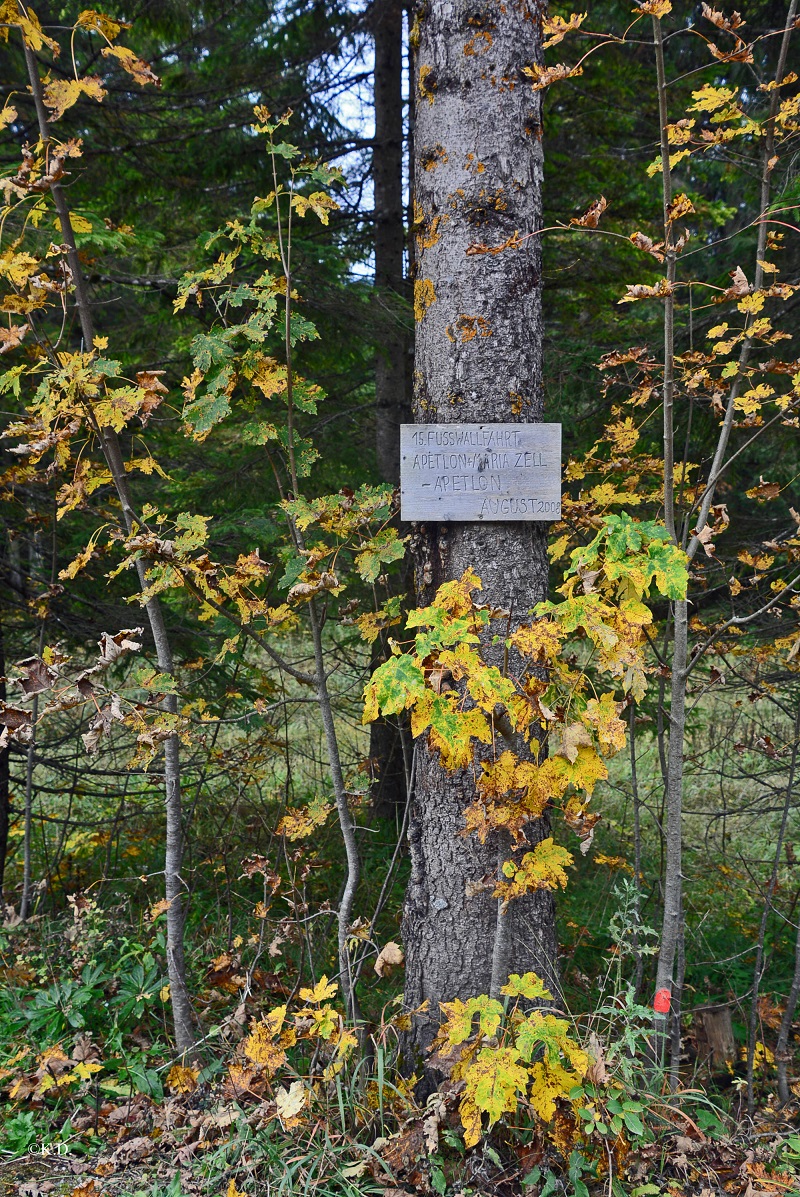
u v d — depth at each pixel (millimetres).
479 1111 2141
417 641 2025
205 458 5988
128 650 2232
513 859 2689
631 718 3055
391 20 5590
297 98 5512
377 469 6164
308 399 2789
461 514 2689
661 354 4781
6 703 2250
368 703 1993
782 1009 3729
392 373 5871
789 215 4367
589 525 3184
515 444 2668
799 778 4188
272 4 5582
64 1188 2436
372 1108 2551
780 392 4613
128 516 2773
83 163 4797
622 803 6840
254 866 2967
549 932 2822
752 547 4512
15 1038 3104
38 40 2504
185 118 5703
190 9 5238
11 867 5367
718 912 4891
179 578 2617
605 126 5926
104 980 3301
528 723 2100
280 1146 2432
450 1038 2242
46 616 4191
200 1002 3381
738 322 4668
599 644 2078
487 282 2734
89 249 4293
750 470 5504
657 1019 2732
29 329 2592
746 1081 3170
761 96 5008
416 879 2850
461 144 2725
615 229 5766
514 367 2758
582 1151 2297
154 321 5430
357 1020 2697
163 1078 2955
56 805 6609
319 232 5691
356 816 5602
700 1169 2406
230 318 4852
